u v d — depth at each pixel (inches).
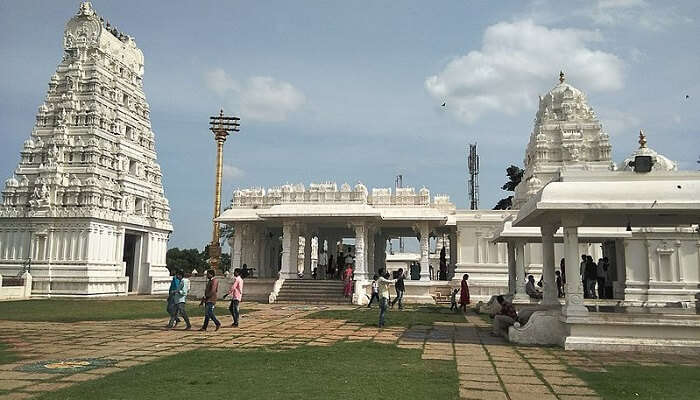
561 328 563.5
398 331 679.1
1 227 1647.4
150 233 1897.1
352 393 331.3
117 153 1813.5
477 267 1457.9
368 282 1310.3
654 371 417.7
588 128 1723.7
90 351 492.1
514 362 454.6
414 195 1467.8
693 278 1203.9
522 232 933.2
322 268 1823.3
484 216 1482.5
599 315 538.0
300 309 1043.3
